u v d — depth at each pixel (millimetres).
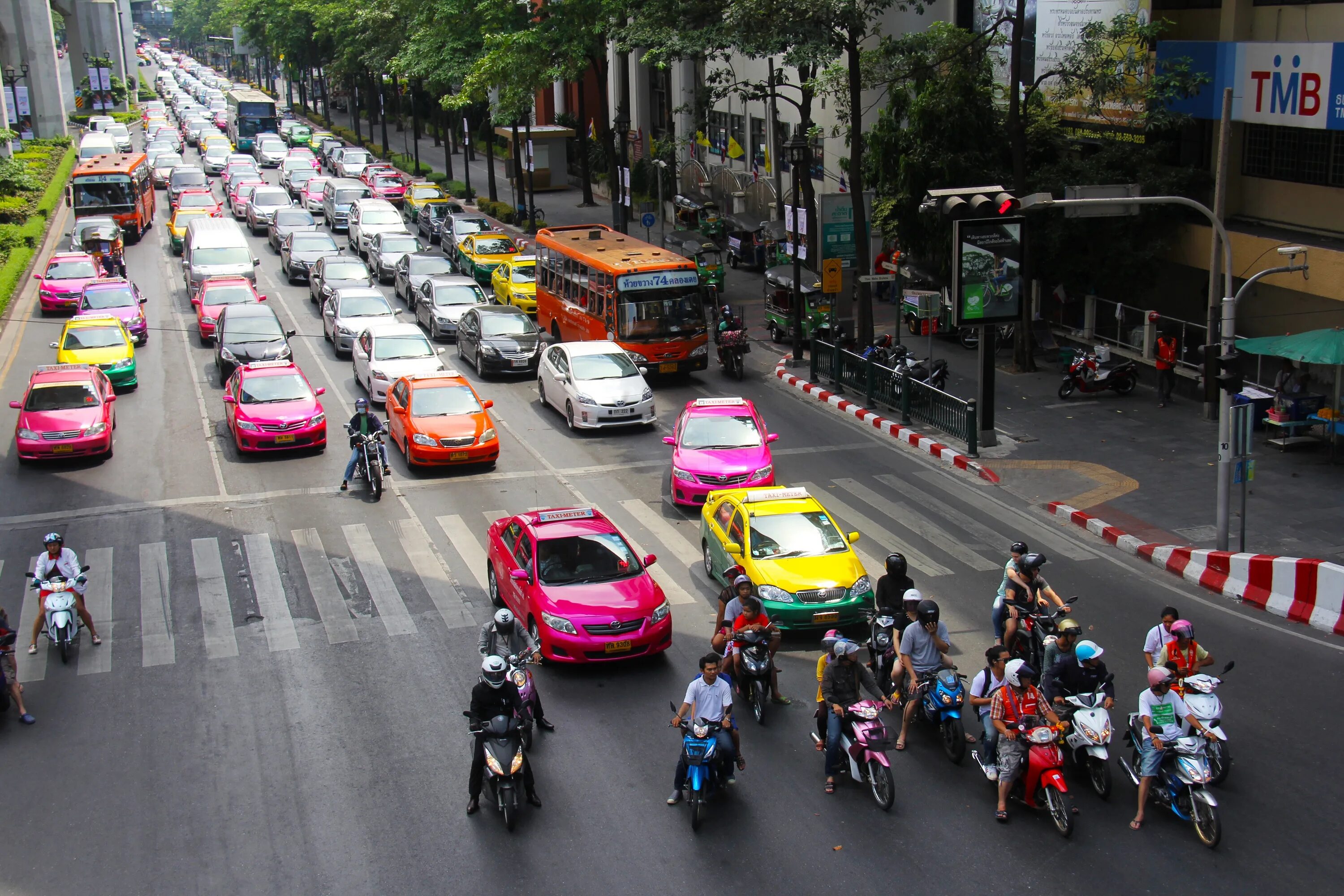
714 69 53594
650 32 31312
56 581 15391
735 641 13516
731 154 51219
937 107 29922
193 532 19859
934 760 12562
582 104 57969
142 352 33219
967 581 17312
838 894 10172
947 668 12773
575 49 45906
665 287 29719
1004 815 11273
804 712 13734
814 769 12406
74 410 23891
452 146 84500
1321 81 23062
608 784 12086
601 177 63250
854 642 14109
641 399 25547
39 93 84000
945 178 30078
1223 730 12766
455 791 12031
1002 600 14367
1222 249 25781
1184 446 23062
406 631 15992
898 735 13164
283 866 10766
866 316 29516
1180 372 26797
